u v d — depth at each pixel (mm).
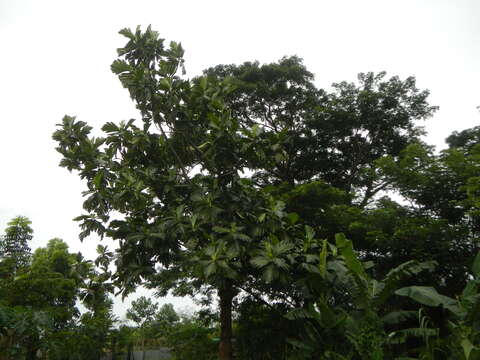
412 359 6766
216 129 8750
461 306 6742
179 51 10203
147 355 19703
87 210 8883
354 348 7234
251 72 15859
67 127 9344
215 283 7480
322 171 16062
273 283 9047
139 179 8953
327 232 11289
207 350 13305
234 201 8531
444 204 10711
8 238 15289
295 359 7703
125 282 8453
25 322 9352
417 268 7387
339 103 15438
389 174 11234
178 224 8195
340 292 8977
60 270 15695
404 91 15336
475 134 13125
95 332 13492
